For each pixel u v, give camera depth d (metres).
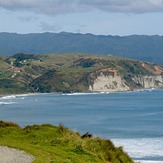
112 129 177.50
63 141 41.03
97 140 42.97
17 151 35.28
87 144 40.62
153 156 108.44
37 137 43.84
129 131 169.38
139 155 110.06
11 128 48.97
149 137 149.38
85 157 35.44
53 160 32.06
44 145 39.34
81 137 45.62
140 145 128.62
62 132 46.22
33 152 34.72
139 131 169.00
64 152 36.16
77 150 37.84
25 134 45.81
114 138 147.38
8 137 44.09
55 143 40.69
